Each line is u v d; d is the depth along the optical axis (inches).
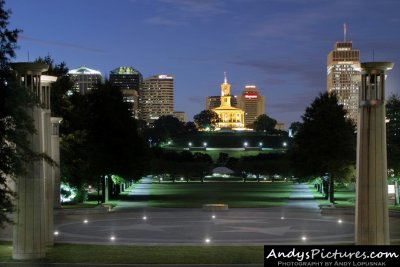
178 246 1628.9
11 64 1302.9
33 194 1406.3
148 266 1304.1
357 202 1355.8
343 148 3344.0
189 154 7869.1
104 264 1325.0
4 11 1223.5
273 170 6653.5
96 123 3444.9
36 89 1422.2
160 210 2970.0
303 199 3868.1
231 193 4606.3
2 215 1245.7
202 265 1316.4
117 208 3100.4
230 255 1455.5
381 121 1332.4
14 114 1222.3
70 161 2970.0
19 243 1401.3
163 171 6535.4
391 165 2881.4
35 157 1291.8
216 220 2436.0
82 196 3297.2
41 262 1354.6
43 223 1424.7
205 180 6993.1
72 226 2199.8
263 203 3486.7
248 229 2098.9
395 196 3159.5
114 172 3457.2
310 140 3432.6
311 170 3440.0
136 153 3732.8
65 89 3006.9
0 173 1239.5
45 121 1577.3
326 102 3560.5
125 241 1777.8
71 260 1381.6
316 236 1893.5
